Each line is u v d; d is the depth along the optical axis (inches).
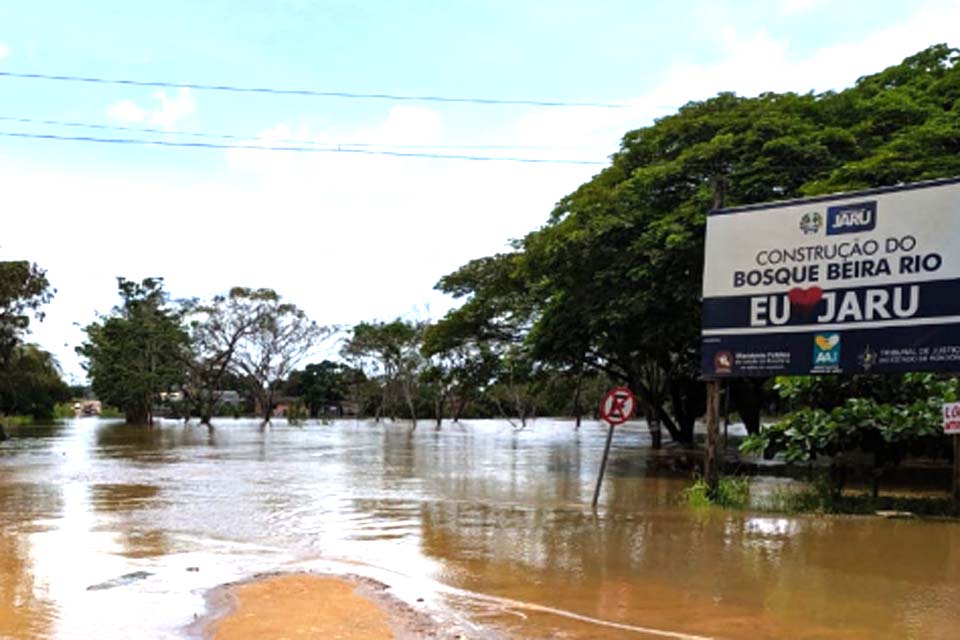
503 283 1499.8
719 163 805.2
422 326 2684.5
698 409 1440.7
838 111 872.3
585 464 957.2
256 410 3432.6
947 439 532.4
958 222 480.7
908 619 287.0
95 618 287.0
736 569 366.6
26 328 1636.3
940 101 833.5
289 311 2618.1
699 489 583.2
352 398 3464.6
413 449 1253.7
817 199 532.4
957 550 406.6
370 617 289.7
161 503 589.3
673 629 276.2
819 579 346.3
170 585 338.0
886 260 503.5
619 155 999.0
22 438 1606.8
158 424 2583.7
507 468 898.1
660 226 757.3
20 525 488.7
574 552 407.8
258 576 357.4
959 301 477.7
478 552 409.4
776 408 1430.9
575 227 840.9
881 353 502.3
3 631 269.6
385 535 459.8
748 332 555.5
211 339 2532.0
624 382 1529.3
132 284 2549.2
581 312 840.3
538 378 1536.7
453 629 275.9
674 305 795.4
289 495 639.1
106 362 2551.7
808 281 532.7
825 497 564.4
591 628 277.3
